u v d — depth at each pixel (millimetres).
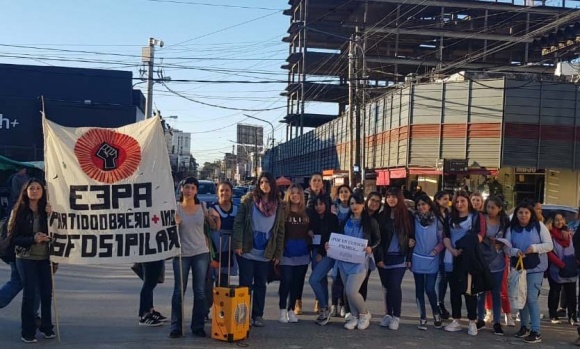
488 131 27312
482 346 7227
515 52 53719
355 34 31344
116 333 7152
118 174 6996
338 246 7691
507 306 8477
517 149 27062
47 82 32406
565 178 27797
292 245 8000
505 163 26984
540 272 7637
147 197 7039
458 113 28203
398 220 7871
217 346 6711
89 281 10805
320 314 8023
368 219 7840
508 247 7680
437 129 28859
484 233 7801
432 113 29078
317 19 57000
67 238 6820
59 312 8188
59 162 6887
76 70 32719
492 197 8078
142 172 7070
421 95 29516
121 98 33125
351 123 28203
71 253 6809
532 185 28156
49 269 6820
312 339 7188
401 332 7762
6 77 32031
